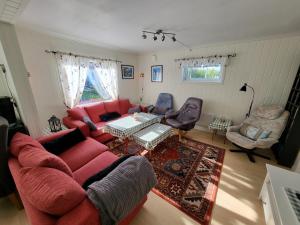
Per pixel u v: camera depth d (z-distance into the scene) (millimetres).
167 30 2387
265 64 2809
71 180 985
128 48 3779
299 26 2125
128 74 4480
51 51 2688
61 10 1695
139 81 4918
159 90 4508
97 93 3766
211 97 3574
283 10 1660
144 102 4977
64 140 1945
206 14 1790
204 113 3752
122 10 1696
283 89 2721
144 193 1240
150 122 2965
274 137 2348
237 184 1939
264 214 1516
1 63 1854
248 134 2680
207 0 1473
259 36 2648
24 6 1345
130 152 2674
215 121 3303
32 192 867
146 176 1279
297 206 1046
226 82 3297
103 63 3631
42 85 2656
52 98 2824
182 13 1770
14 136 1552
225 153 2691
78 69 3109
